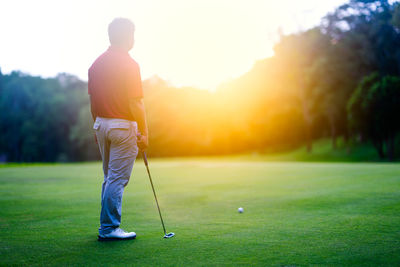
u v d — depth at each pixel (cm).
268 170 1155
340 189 545
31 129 6419
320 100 3891
